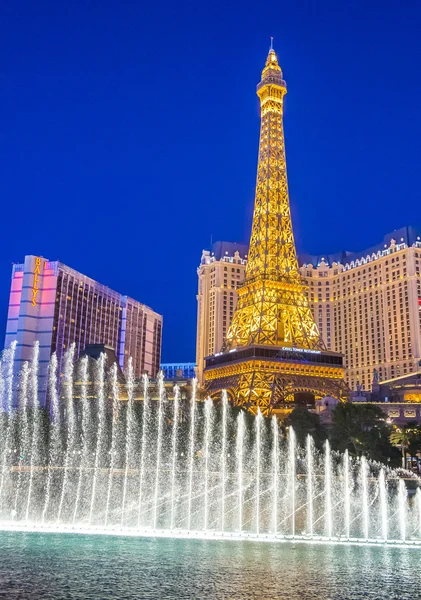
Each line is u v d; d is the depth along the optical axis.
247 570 43.50
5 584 37.62
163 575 41.12
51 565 43.91
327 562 47.62
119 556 48.06
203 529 71.19
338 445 148.38
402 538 65.38
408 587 39.09
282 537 61.50
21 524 67.19
